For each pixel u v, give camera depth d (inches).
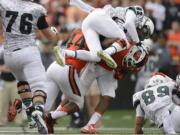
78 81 979.9
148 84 973.8
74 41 999.6
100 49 975.0
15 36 911.7
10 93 1397.6
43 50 1464.1
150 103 946.1
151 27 1010.1
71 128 1304.1
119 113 1756.9
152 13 1887.3
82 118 1341.0
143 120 972.6
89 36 981.8
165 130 939.3
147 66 1531.7
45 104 968.9
